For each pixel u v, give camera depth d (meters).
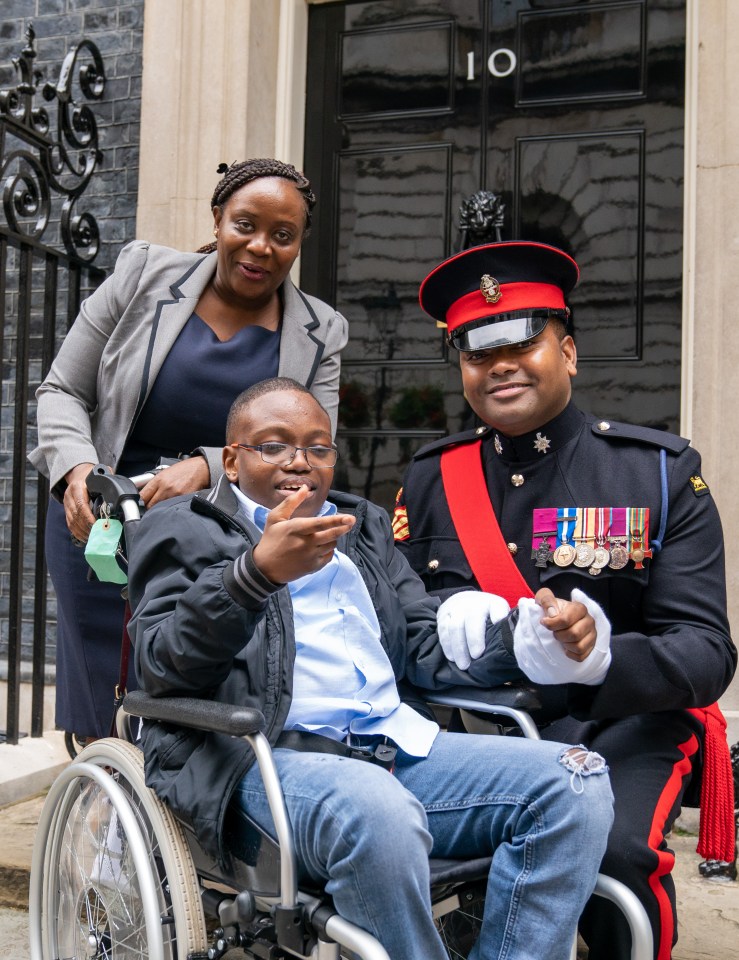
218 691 1.69
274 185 2.24
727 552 3.00
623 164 3.43
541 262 2.06
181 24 3.57
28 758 3.19
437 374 3.58
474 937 1.90
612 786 1.81
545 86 3.53
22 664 3.77
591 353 3.41
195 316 2.38
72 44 3.90
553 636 1.71
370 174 3.70
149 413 2.34
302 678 1.75
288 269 2.32
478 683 1.88
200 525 1.74
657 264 3.37
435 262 3.61
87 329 2.38
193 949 1.58
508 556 2.07
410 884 1.45
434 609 2.00
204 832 1.56
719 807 1.98
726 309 3.05
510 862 1.58
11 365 3.93
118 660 2.46
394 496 3.59
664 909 1.70
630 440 2.08
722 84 3.12
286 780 1.56
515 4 3.56
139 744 1.84
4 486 3.88
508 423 2.07
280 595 1.74
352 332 3.68
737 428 3.02
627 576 1.97
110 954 1.83
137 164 3.77
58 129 3.53
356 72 3.74
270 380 1.90
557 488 2.09
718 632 1.90
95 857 1.85
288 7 3.69
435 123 3.64
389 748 1.76
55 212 3.89
